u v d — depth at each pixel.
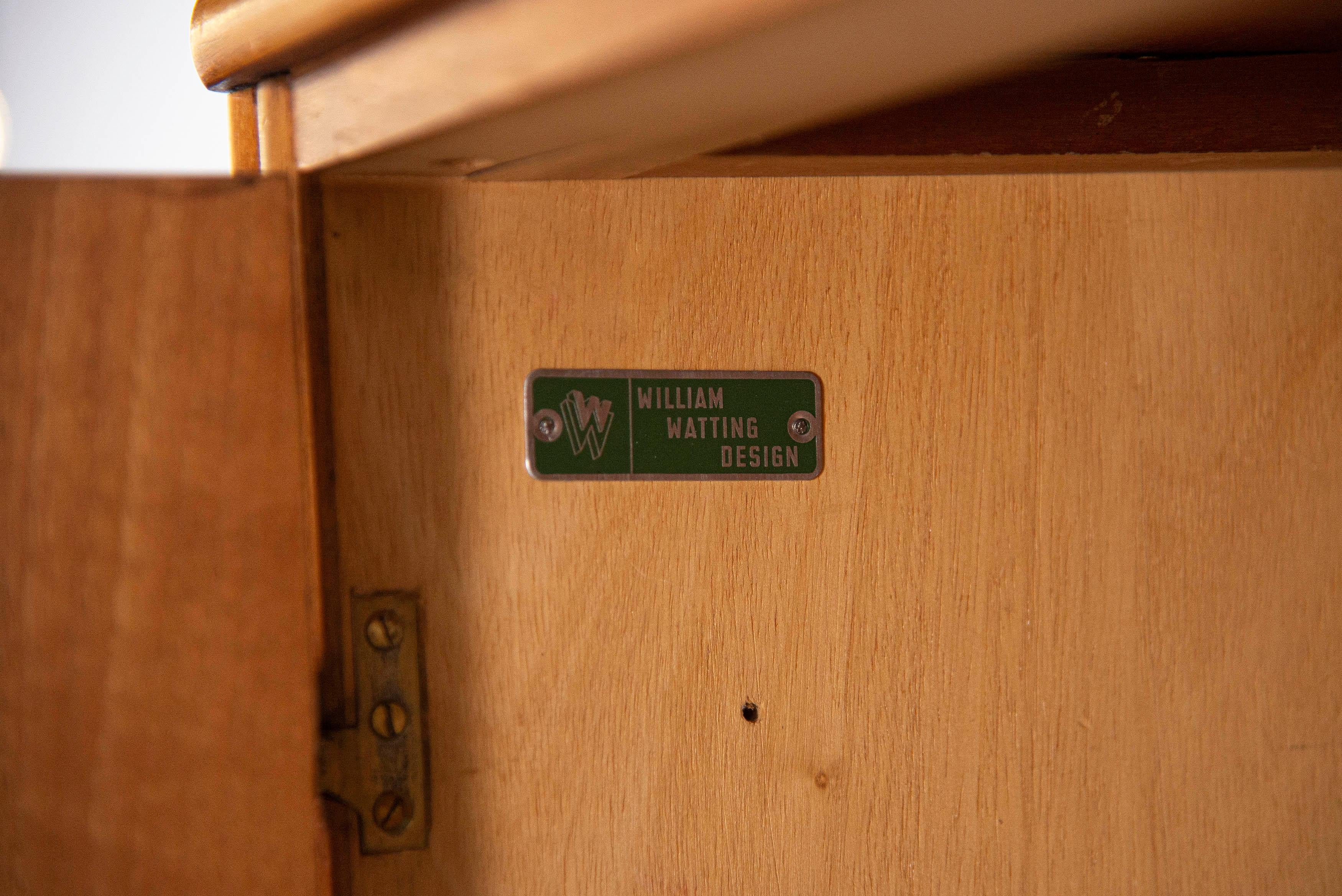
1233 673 0.60
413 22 0.40
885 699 0.56
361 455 0.50
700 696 0.53
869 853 0.55
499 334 0.51
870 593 0.55
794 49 0.34
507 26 0.36
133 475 0.40
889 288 0.56
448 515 0.51
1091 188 0.58
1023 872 0.57
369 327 0.50
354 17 0.41
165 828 0.40
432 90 0.40
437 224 0.50
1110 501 0.58
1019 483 0.57
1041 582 0.57
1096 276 0.58
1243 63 0.54
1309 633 0.60
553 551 0.52
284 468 0.41
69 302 0.39
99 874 0.39
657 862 0.53
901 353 0.56
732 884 0.54
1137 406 0.58
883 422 0.56
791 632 0.54
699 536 0.53
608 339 0.52
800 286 0.54
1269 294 0.60
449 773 0.50
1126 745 0.58
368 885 0.49
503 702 0.51
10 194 0.39
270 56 0.45
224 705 0.40
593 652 0.52
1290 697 0.60
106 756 0.39
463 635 0.51
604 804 0.52
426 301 0.50
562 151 0.45
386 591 0.50
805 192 0.54
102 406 0.40
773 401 0.54
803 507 0.55
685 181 0.53
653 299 0.53
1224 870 0.59
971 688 0.57
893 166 0.54
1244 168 0.59
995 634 0.57
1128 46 0.50
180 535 0.40
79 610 0.39
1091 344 0.58
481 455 0.51
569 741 0.52
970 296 0.56
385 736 0.50
